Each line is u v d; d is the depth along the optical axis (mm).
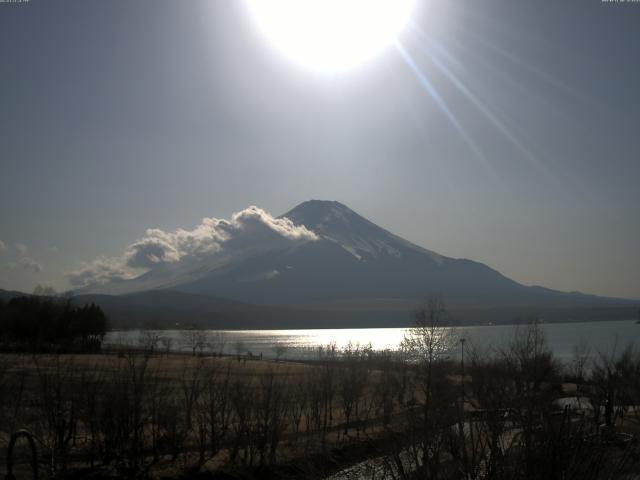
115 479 43562
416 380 73938
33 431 43375
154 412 50375
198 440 52438
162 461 48594
